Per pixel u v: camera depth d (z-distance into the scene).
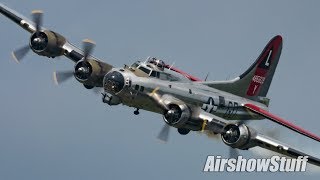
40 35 123.50
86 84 116.75
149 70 113.06
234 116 131.62
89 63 115.56
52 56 124.31
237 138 110.06
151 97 112.19
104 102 113.44
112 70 110.75
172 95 115.06
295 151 112.44
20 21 129.12
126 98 111.88
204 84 126.06
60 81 119.38
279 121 128.75
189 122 111.50
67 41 124.50
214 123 110.69
